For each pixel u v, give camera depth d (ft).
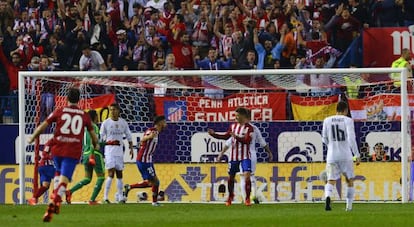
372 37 230.89
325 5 234.58
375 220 121.90
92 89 194.80
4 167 188.96
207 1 237.66
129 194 184.44
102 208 158.71
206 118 191.01
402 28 230.07
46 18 240.53
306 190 185.06
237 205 168.04
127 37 235.81
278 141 187.32
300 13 232.73
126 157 188.24
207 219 126.72
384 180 183.32
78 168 186.80
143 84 192.85
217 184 186.19
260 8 233.96
